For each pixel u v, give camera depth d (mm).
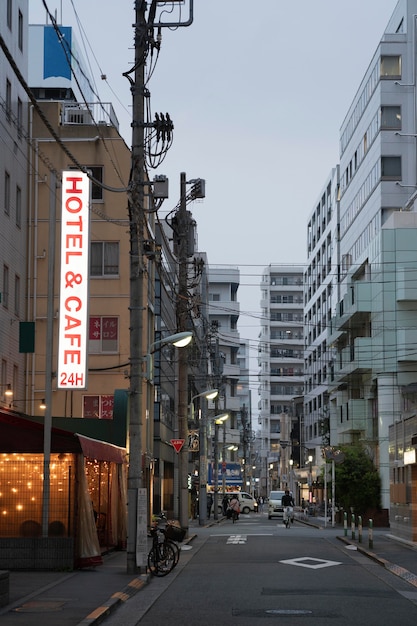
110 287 49094
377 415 72938
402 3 86500
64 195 37938
